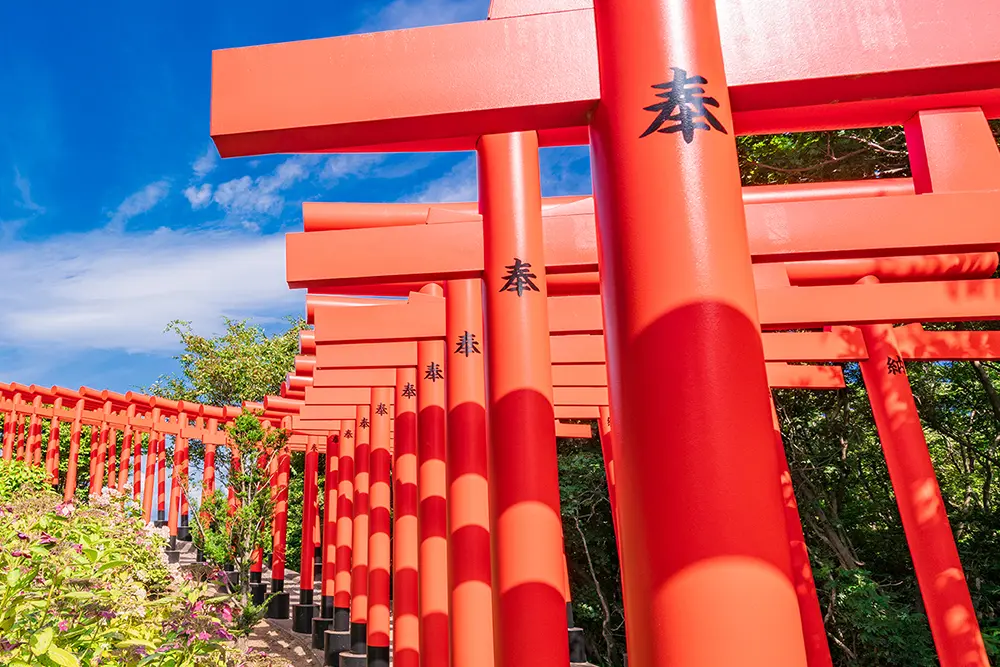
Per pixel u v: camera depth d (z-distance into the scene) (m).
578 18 2.06
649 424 1.51
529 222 3.54
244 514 9.73
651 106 1.67
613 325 1.67
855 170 8.69
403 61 2.15
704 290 1.54
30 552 2.89
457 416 4.92
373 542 8.77
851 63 1.91
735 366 1.50
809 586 6.43
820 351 6.52
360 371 8.42
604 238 1.74
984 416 10.59
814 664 6.23
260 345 20.05
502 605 3.12
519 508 3.18
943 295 5.24
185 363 19.86
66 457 17.55
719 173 1.62
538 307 3.44
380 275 3.70
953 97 3.33
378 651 8.44
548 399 3.37
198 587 4.05
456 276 3.69
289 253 3.77
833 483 11.33
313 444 12.94
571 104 1.99
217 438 14.24
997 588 9.70
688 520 1.43
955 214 3.36
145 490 13.80
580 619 12.94
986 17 1.95
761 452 1.47
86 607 2.95
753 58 1.92
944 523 5.92
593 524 13.09
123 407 14.15
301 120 2.17
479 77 2.08
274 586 12.44
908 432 6.16
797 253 3.62
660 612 1.43
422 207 5.06
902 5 1.96
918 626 8.79
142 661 2.78
